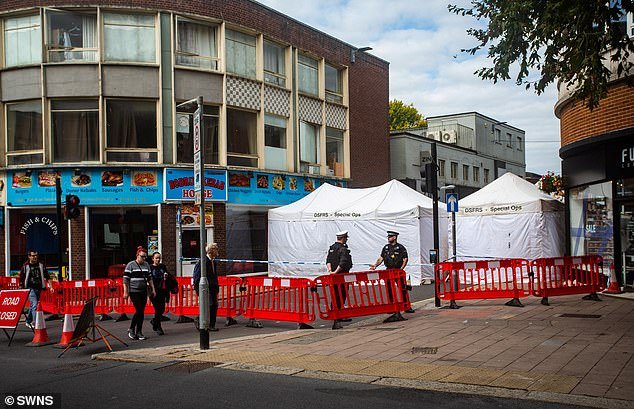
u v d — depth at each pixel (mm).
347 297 12609
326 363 8758
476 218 21594
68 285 15977
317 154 28234
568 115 17156
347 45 30141
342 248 13977
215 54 23594
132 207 21953
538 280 14367
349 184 29891
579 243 17328
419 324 12234
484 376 7609
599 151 15836
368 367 8383
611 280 15367
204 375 8328
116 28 21875
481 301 15844
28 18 21828
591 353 8680
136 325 12375
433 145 15312
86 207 21391
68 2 21438
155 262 12938
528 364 8148
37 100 21875
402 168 35312
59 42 21734
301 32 27172
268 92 25312
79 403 7102
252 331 12883
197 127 11078
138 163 21719
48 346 11883
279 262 21422
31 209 21781
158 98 22078
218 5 23359
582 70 12102
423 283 20859
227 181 23281
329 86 29234
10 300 12281
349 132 29969
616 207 15391
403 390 7164
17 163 22000
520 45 10914
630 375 7406
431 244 21531
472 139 45969
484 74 11344
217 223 22891
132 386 7855
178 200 22016
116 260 21719
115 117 21891
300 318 12789
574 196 17641
